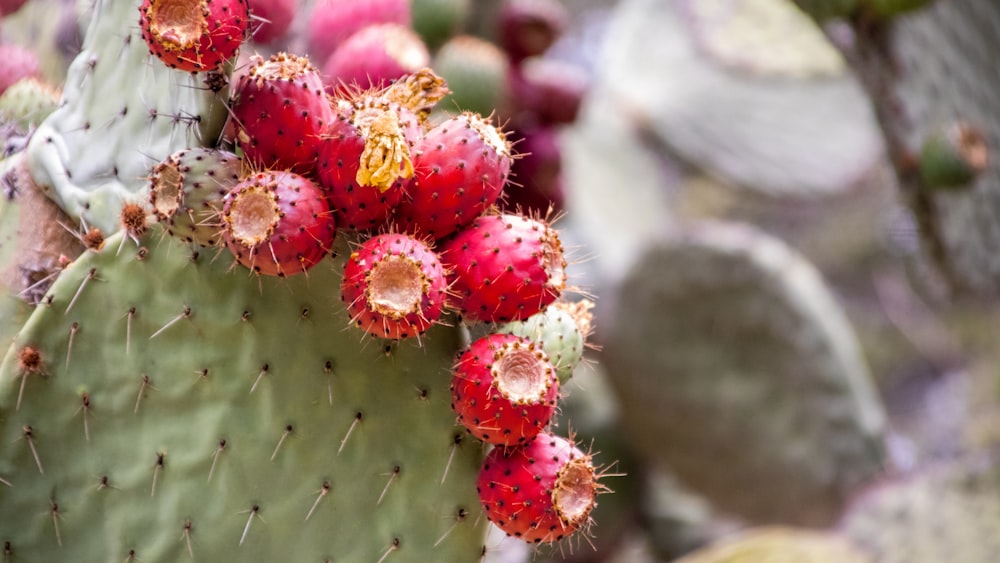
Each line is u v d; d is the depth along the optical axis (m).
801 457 2.30
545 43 1.81
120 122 1.09
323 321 1.06
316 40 1.21
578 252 2.55
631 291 2.40
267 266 1.01
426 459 1.07
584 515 1.04
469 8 1.80
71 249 1.12
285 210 1.00
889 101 2.04
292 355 1.06
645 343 2.41
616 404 2.59
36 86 1.22
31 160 1.12
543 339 1.07
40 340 1.05
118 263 1.06
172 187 1.03
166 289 1.06
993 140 2.17
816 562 1.78
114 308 1.06
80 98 1.12
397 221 1.03
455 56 1.62
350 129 1.01
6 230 1.12
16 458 1.05
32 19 1.31
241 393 1.06
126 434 1.06
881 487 2.05
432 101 1.06
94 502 1.06
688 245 2.32
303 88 1.03
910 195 2.10
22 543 1.05
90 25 1.14
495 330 1.05
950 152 1.97
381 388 1.07
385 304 1.00
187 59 1.00
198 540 1.06
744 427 2.34
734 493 2.43
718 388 2.35
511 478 1.03
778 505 2.38
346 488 1.07
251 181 1.01
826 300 2.35
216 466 1.06
